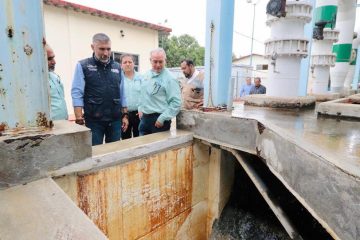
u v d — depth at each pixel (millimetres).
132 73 4758
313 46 7180
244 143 3115
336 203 1457
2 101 1772
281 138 2262
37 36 1857
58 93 3236
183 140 3572
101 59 3293
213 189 4133
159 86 3504
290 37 4688
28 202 1506
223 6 3668
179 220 3768
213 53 3850
